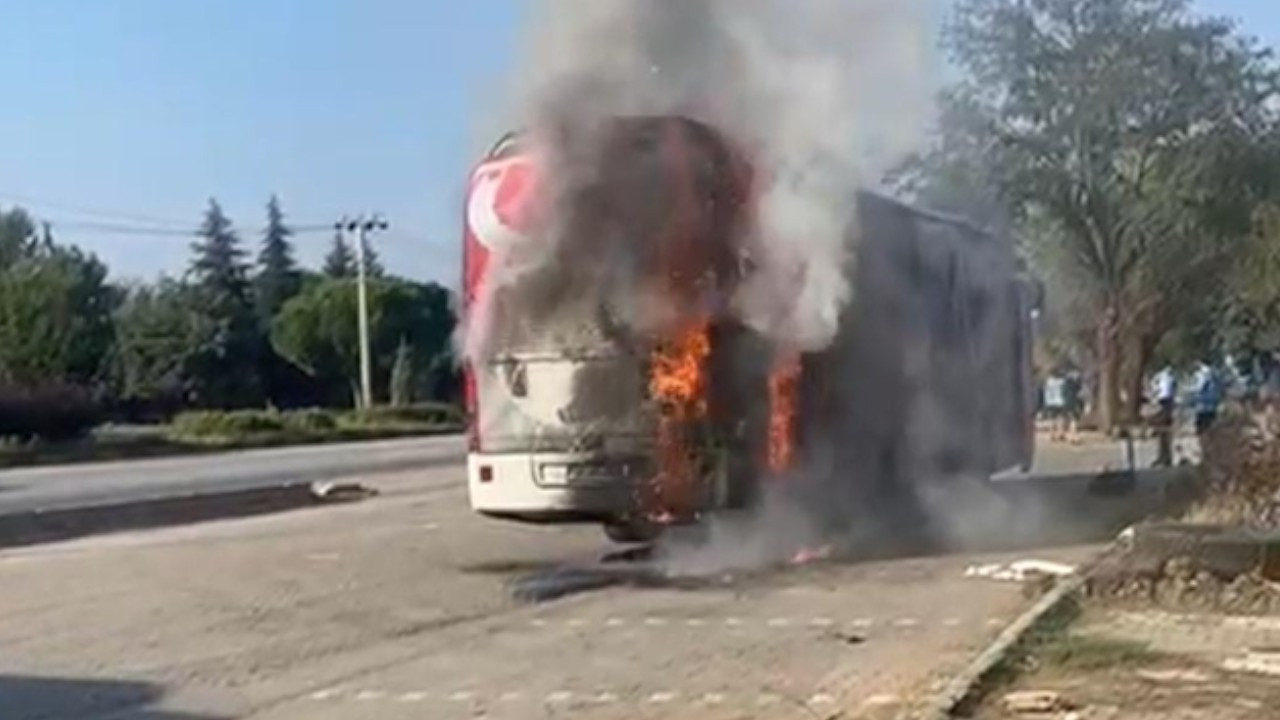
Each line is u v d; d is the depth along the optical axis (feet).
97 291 279.28
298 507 100.17
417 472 134.41
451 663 44.37
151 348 292.40
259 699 39.65
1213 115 177.17
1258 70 178.70
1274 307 164.25
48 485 128.16
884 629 49.42
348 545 73.92
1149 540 53.31
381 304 297.53
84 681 42.24
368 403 264.52
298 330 300.20
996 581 59.82
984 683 38.50
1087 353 180.75
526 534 77.30
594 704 38.63
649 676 42.16
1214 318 180.34
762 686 40.63
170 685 41.52
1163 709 35.83
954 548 71.31
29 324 223.92
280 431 213.66
